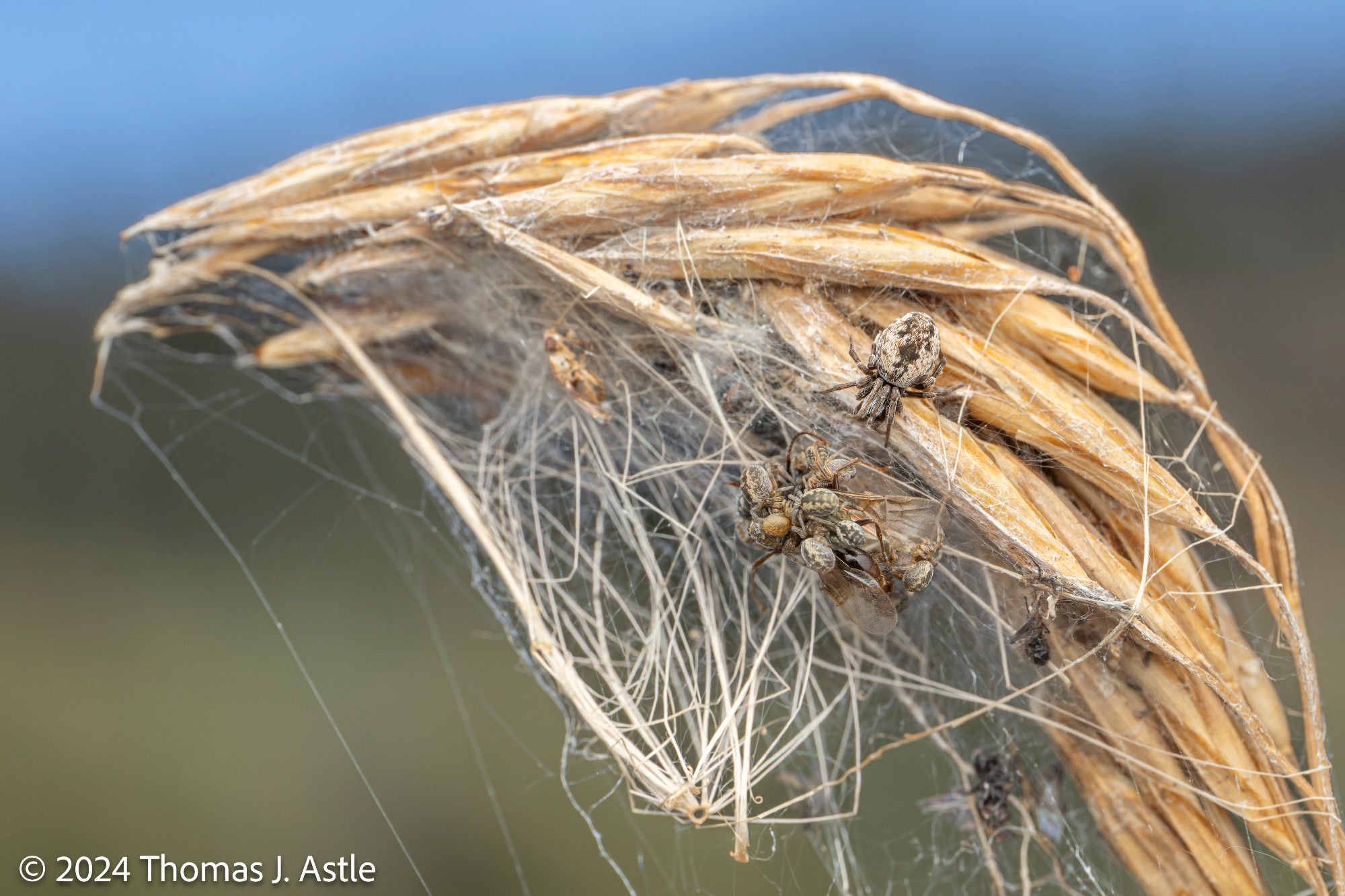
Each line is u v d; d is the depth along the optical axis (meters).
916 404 0.15
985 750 0.16
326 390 0.18
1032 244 0.17
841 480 0.16
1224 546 0.15
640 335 0.16
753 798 0.16
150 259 0.17
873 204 0.16
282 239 0.16
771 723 0.16
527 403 0.17
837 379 0.15
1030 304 0.16
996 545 0.15
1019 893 0.17
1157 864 0.16
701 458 0.16
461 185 0.16
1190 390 0.16
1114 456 0.15
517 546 0.16
